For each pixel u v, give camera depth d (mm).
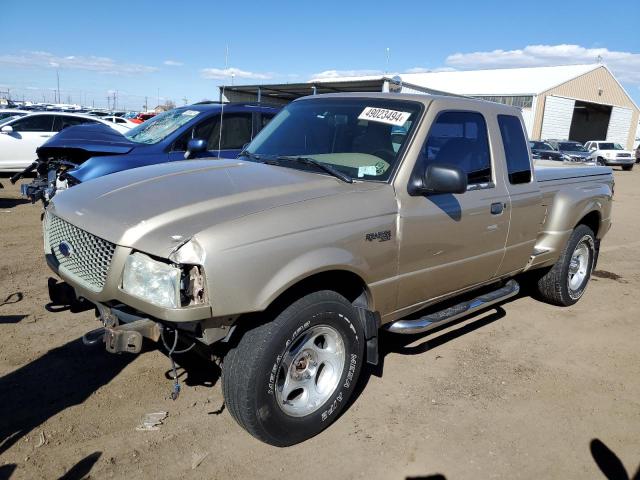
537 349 4656
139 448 3029
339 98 4277
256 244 2723
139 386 3656
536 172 5008
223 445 3104
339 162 3711
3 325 4453
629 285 6773
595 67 42344
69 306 3434
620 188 20594
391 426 3391
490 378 4078
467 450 3197
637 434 3471
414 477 2941
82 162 7121
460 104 3984
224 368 2916
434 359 4336
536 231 4812
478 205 3971
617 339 4988
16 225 8164
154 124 7945
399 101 3898
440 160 3760
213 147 7656
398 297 3588
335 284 3340
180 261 2570
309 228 2941
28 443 3008
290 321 2906
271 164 3832
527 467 3084
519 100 38375
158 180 3355
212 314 2621
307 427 3133
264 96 19969
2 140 13383
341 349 3256
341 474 2930
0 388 3535
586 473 3064
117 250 2727
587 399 3865
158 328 2770
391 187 3426
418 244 3547
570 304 5754
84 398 3479
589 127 49594
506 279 4871
